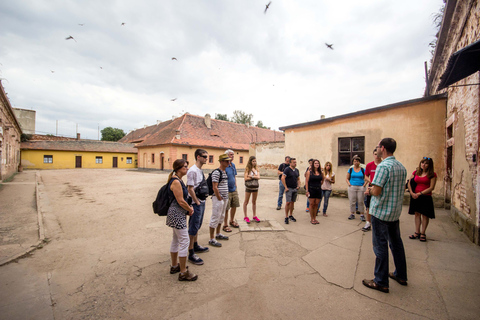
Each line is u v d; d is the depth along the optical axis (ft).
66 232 16.19
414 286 9.04
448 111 21.42
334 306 7.86
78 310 7.76
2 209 23.65
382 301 8.11
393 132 25.54
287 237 14.71
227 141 105.50
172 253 10.25
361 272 10.19
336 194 30.12
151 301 8.25
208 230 16.44
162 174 76.59
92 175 71.41
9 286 9.23
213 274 10.12
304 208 23.54
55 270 10.61
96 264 11.21
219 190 13.88
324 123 31.63
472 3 14.02
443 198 22.39
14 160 72.38
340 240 14.17
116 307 7.92
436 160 22.90
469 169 14.85
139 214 21.48
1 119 42.55
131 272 10.40
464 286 8.95
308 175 17.49
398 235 9.14
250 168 17.92
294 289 8.92
